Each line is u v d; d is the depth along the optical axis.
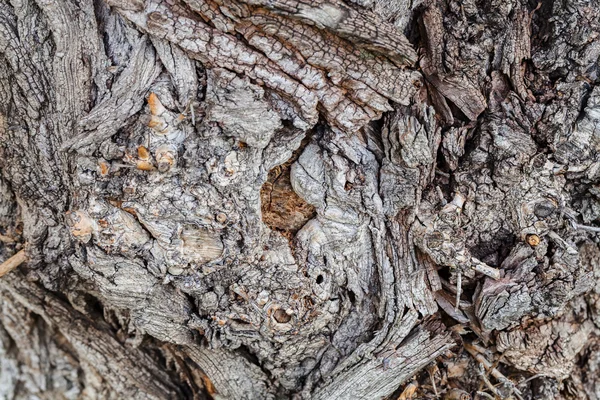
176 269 0.53
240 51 0.49
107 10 0.51
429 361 0.55
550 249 0.55
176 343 0.56
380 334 0.56
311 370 0.58
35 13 0.51
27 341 0.65
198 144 0.50
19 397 0.66
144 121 0.50
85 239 0.52
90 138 0.50
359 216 0.54
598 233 0.56
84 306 0.62
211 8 0.48
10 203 0.58
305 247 0.54
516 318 0.55
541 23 0.54
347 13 0.49
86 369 0.64
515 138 0.53
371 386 0.55
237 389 0.58
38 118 0.53
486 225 0.54
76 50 0.51
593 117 0.53
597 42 0.53
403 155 0.52
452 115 0.54
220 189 0.51
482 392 0.57
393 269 0.55
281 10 0.48
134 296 0.54
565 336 0.57
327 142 0.52
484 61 0.53
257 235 0.52
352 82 0.50
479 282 0.55
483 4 0.53
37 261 0.58
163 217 0.51
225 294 0.54
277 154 0.51
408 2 0.52
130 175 0.50
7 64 0.52
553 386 0.58
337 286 0.56
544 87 0.54
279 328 0.54
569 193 0.55
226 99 0.49
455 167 0.54
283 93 0.50
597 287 0.57
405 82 0.51
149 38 0.50
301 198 0.54
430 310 0.55
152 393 0.61
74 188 0.53
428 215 0.54
